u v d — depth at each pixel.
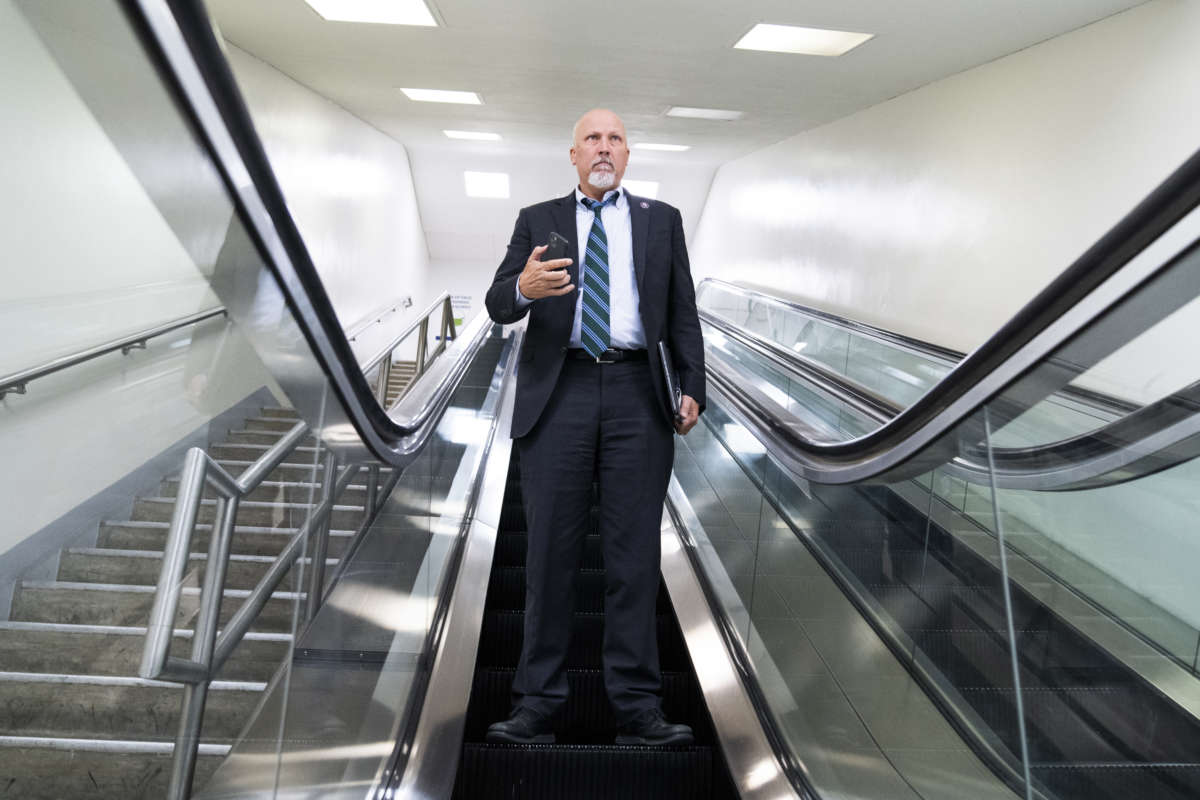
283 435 1.59
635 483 2.74
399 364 14.02
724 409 3.83
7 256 0.86
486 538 4.27
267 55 7.55
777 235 11.26
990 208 6.30
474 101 9.48
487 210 15.43
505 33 6.58
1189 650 1.28
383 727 2.37
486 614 3.66
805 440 2.58
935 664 1.87
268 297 1.45
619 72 7.62
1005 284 6.03
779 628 2.79
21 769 0.91
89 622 1.00
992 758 1.67
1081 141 5.36
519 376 2.81
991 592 1.72
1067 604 1.52
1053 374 1.60
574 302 2.74
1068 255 5.39
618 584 2.75
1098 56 5.28
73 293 0.96
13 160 0.86
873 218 8.29
